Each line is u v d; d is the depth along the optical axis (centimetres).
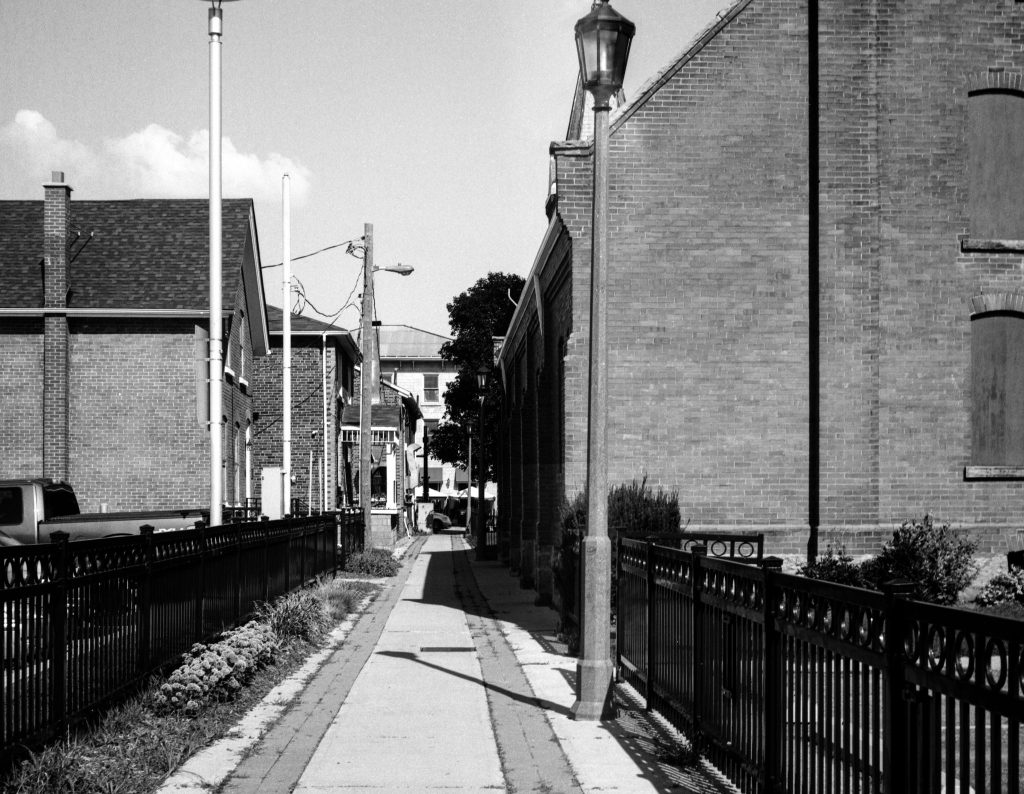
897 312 1634
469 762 811
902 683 460
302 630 1424
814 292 1638
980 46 1661
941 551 1543
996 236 1662
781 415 1631
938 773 430
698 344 1631
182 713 936
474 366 6938
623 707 1023
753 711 689
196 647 1057
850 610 521
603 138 984
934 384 1634
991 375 1645
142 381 2689
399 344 9219
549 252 1853
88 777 697
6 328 2667
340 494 4369
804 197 1645
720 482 1623
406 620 1748
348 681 1159
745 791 707
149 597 980
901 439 1627
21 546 712
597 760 818
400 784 746
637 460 1620
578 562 1472
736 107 1647
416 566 3212
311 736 895
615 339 1628
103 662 864
